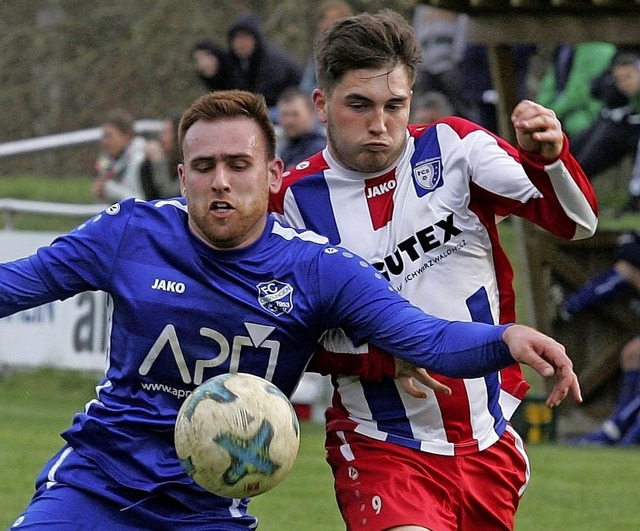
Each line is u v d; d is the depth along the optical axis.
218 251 12.34
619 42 27.77
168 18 54.16
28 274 12.28
